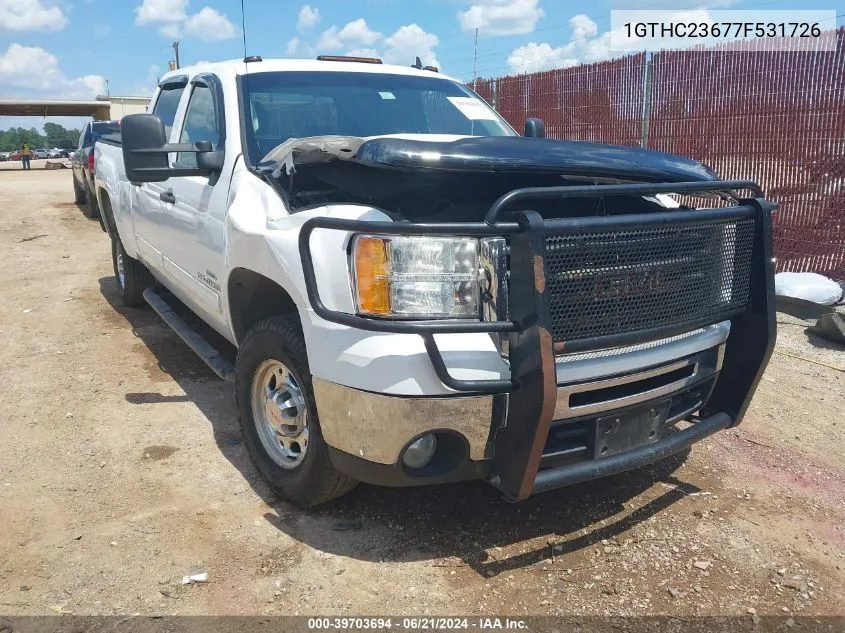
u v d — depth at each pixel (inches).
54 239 422.9
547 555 116.0
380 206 124.7
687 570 112.5
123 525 123.0
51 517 125.3
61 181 946.1
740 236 119.9
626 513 128.7
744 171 313.0
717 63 318.3
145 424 163.6
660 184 106.7
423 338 96.3
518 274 96.3
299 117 154.3
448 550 117.0
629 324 106.2
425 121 168.7
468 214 122.7
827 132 281.4
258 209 127.0
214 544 117.8
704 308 116.0
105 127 546.0
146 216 202.2
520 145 115.0
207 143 147.3
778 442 158.1
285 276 112.3
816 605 104.9
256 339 125.0
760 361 124.8
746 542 120.1
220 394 181.8
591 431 108.3
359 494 132.9
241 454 149.5
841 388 190.7
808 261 293.4
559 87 413.7
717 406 132.8
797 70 288.7
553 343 97.4
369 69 177.0
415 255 98.4
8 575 109.4
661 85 345.7
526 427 98.4
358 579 109.3
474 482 138.1
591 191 101.0
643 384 114.0
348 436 104.9
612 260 102.7
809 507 131.4
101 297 282.5
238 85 155.0
